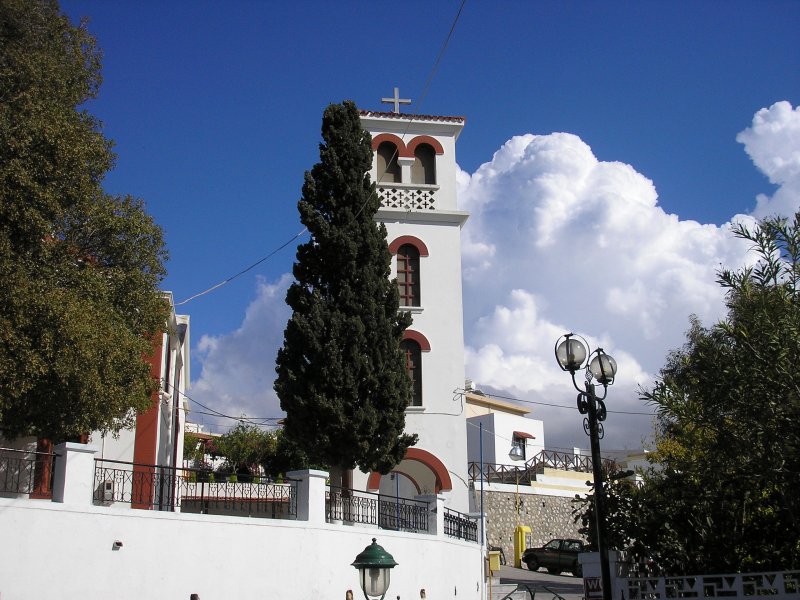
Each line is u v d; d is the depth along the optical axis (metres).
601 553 13.89
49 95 16.97
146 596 14.24
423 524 22.11
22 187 15.12
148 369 17.95
